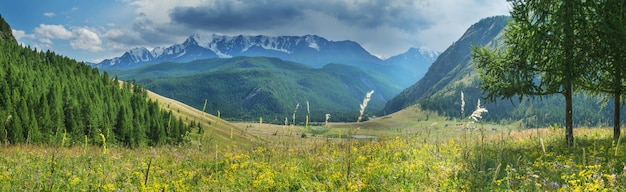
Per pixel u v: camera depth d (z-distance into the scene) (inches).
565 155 482.9
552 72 673.6
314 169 441.4
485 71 775.7
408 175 382.6
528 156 508.4
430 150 548.7
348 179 361.7
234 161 483.8
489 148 552.7
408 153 526.3
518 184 341.4
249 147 572.7
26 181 355.3
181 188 358.9
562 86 681.6
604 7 636.1
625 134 702.5
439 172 382.9
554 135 773.3
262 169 425.7
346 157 455.2
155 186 341.4
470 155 482.6
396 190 331.0
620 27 605.0
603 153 469.1
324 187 354.0
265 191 358.6
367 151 531.8
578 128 909.2
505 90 733.9
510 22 740.0
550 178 363.9
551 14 678.5
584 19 640.4
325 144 559.2
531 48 677.9
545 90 708.7
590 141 657.0
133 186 353.4
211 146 564.4
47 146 543.2
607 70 690.2
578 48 660.1
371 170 402.0
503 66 727.7
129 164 449.1
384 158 490.6
